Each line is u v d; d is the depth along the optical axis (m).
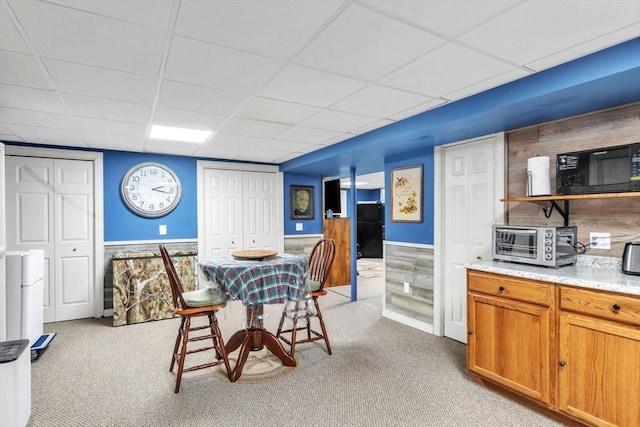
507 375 2.30
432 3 1.47
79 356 3.10
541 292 2.12
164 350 3.24
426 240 3.76
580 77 1.97
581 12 1.54
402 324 3.99
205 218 5.05
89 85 2.31
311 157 4.72
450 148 3.52
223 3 1.45
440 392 2.45
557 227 2.33
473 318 2.53
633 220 2.27
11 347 2.01
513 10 1.52
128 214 4.55
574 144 2.57
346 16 1.56
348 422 2.11
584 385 1.93
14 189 3.97
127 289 4.04
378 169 5.42
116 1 1.42
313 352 3.16
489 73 2.18
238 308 4.59
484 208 3.18
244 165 5.37
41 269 3.38
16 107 2.75
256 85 2.35
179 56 1.92
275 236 5.61
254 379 2.65
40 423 2.09
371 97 2.59
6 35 1.68
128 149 4.43
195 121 3.19
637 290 1.71
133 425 2.09
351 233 5.10
